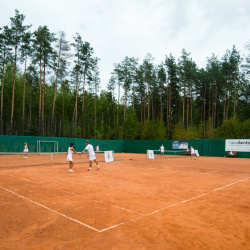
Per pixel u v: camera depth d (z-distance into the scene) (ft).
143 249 12.14
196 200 22.33
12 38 116.47
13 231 14.53
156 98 209.15
